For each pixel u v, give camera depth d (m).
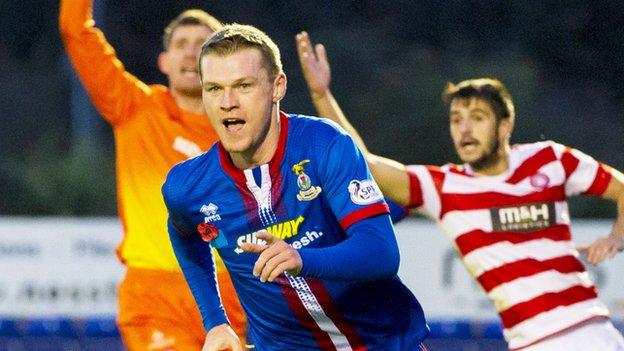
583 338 19.09
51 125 68.50
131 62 75.81
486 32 76.31
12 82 71.81
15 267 34.72
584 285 19.36
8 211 53.59
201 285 15.39
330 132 13.59
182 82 20.55
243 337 20.41
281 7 77.06
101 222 35.09
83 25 20.33
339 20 77.25
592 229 34.91
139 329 20.22
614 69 75.81
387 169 19.14
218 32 13.33
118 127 20.66
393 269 13.00
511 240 19.36
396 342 14.54
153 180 20.42
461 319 34.78
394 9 77.12
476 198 19.42
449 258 34.94
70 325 34.62
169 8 76.81
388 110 65.19
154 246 20.22
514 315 19.30
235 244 14.05
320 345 14.62
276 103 13.49
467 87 19.67
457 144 19.77
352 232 13.12
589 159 19.95
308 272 12.31
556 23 76.56
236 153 13.52
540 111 68.62
